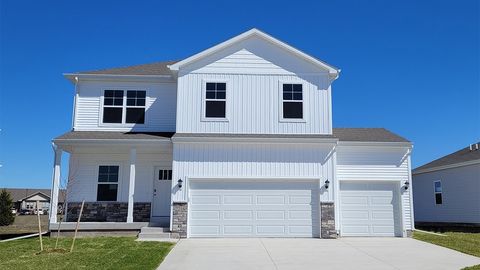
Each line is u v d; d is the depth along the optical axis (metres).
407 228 18.08
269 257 12.31
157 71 20.70
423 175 29.61
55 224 16.80
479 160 23.83
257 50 18.44
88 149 19.12
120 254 12.30
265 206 17.12
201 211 16.94
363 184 18.42
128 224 17.02
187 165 17.09
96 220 18.77
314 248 14.09
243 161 17.23
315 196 17.27
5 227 30.66
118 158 19.23
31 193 67.50
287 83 18.25
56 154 17.33
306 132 17.94
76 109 19.62
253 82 18.20
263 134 17.78
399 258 12.34
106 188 19.03
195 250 13.45
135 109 19.84
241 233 16.91
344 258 12.27
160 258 11.85
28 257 11.90
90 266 10.64
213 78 18.16
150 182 19.14
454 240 16.38
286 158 17.36
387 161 18.62
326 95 18.23
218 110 17.92
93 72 20.12
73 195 18.83
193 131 17.72
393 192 18.45
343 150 18.61
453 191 26.28
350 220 18.09
